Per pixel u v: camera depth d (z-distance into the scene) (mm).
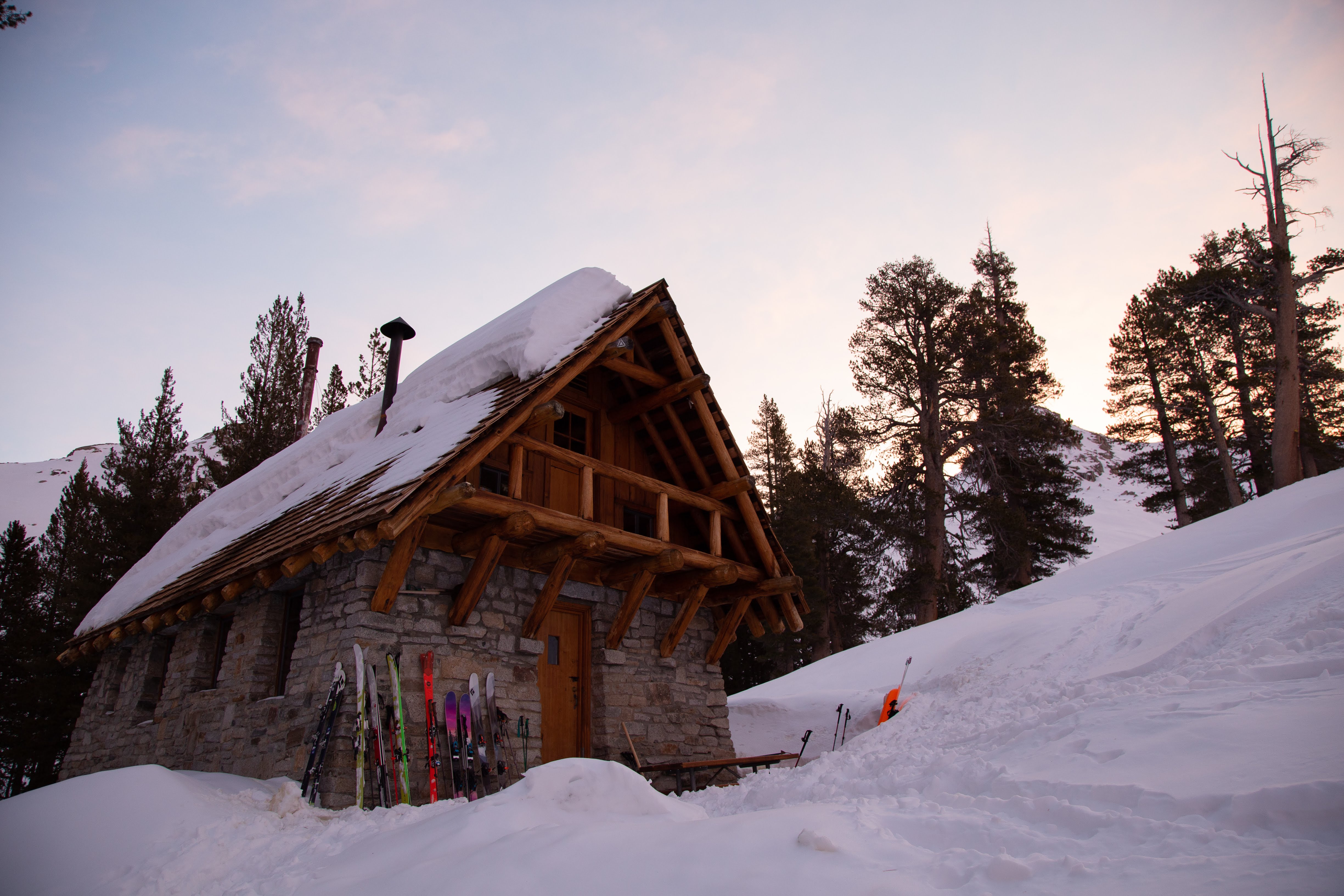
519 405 9086
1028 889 3230
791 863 3639
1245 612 7316
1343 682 4809
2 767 22078
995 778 5109
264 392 30766
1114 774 4461
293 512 11945
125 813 6809
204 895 5605
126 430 27453
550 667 10531
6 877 6023
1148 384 34750
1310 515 16406
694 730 11617
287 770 8578
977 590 30359
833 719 15023
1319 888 2719
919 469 27141
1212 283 27953
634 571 10812
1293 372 25297
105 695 13695
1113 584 18234
